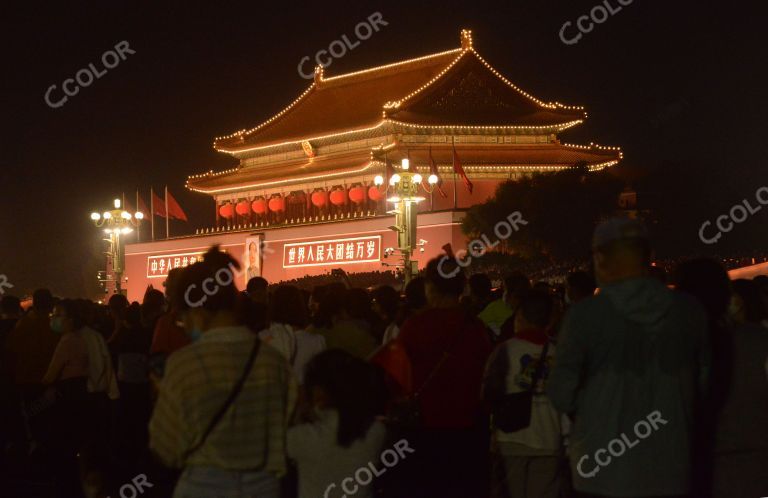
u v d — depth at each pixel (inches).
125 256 4057.6
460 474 426.3
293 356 511.5
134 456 697.6
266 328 561.6
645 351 314.3
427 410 425.1
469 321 438.6
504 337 561.6
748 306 434.3
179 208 3705.7
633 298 314.3
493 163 3292.3
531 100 3567.9
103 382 697.0
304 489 340.8
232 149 4060.0
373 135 3572.8
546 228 2655.0
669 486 311.3
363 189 3599.9
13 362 677.3
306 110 3959.2
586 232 2637.8
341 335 538.0
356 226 3250.5
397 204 2380.7
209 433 298.0
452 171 3294.8
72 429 674.8
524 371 414.9
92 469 482.3
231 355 307.4
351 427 337.7
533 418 415.2
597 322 315.9
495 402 416.8
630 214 2787.9
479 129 3415.4
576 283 557.0
